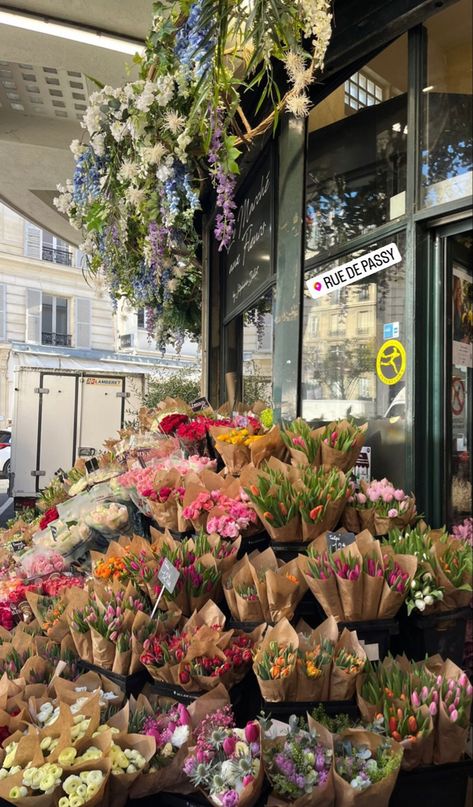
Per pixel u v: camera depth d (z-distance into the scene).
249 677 1.96
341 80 3.22
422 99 2.76
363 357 3.11
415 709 1.63
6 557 3.68
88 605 2.10
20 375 10.34
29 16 3.74
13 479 10.24
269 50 2.36
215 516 2.38
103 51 4.13
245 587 2.03
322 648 1.78
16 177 6.97
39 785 1.50
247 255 4.79
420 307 2.76
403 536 2.33
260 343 4.57
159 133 2.98
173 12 2.64
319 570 1.91
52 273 25.22
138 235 3.82
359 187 3.18
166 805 1.68
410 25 2.70
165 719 1.78
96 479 3.68
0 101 5.38
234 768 1.52
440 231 2.75
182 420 3.60
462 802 1.68
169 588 1.97
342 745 1.58
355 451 2.49
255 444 2.67
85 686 1.97
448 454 2.75
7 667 2.12
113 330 25.73
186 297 6.74
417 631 2.02
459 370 2.83
